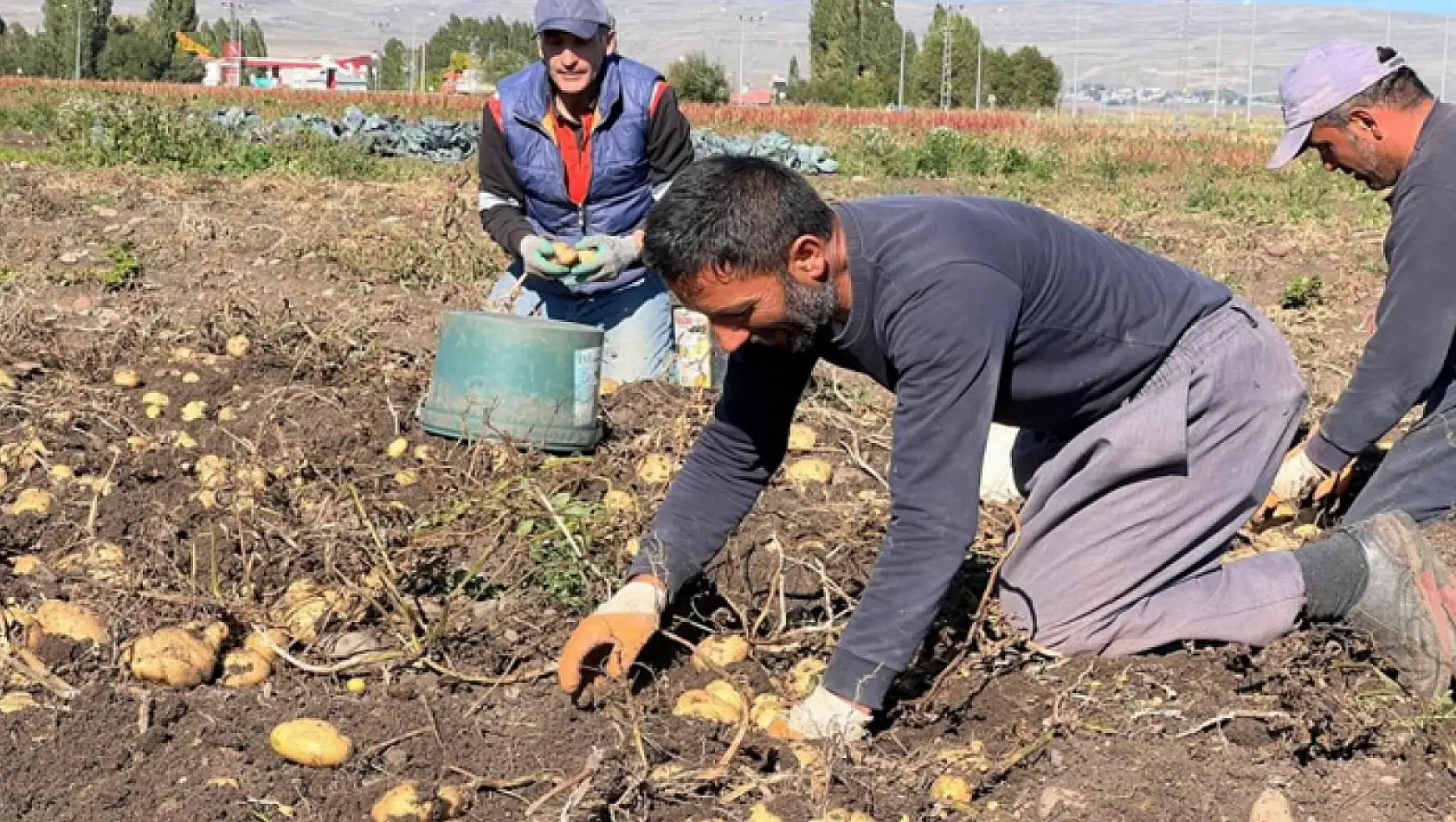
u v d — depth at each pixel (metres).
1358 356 8.30
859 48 102.81
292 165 19.20
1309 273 11.96
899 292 2.98
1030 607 3.70
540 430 5.10
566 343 5.11
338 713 3.32
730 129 37.69
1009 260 3.10
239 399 5.72
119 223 11.73
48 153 18.83
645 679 3.59
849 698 3.19
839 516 4.71
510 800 3.03
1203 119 58.88
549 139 5.95
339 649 3.67
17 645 3.47
